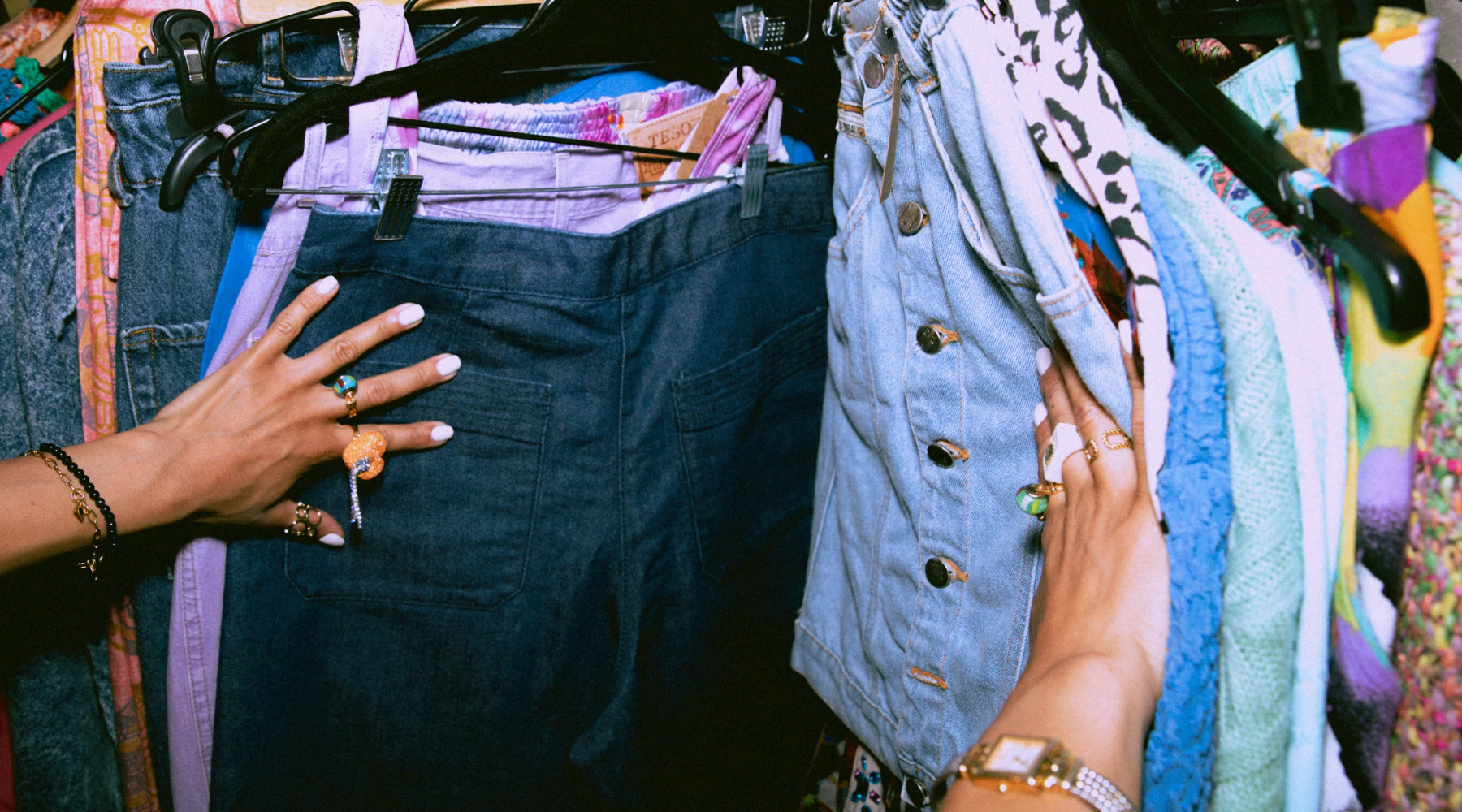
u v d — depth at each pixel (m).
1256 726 0.44
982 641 0.66
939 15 0.54
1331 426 0.45
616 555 0.80
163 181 0.65
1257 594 0.44
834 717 1.01
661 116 0.77
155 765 0.81
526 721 0.81
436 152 0.69
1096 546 0.50
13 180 0.69
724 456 0.84
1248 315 0.45
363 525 0.74
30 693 0.75
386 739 0.79
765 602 0.94
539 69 0.74
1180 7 0.57
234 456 0.63
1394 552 0.44
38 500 0.56
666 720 0.87
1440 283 0.41
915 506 0.70
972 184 0.57
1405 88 0.41
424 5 0.71
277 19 0.65
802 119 0.87
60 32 0.87
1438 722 0.42
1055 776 0.39
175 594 0.72
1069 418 0.55
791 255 0.87
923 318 0.67
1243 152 0.49
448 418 0.74
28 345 0.71
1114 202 0.48
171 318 0.71
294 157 0.68
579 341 0.75
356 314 0.69
